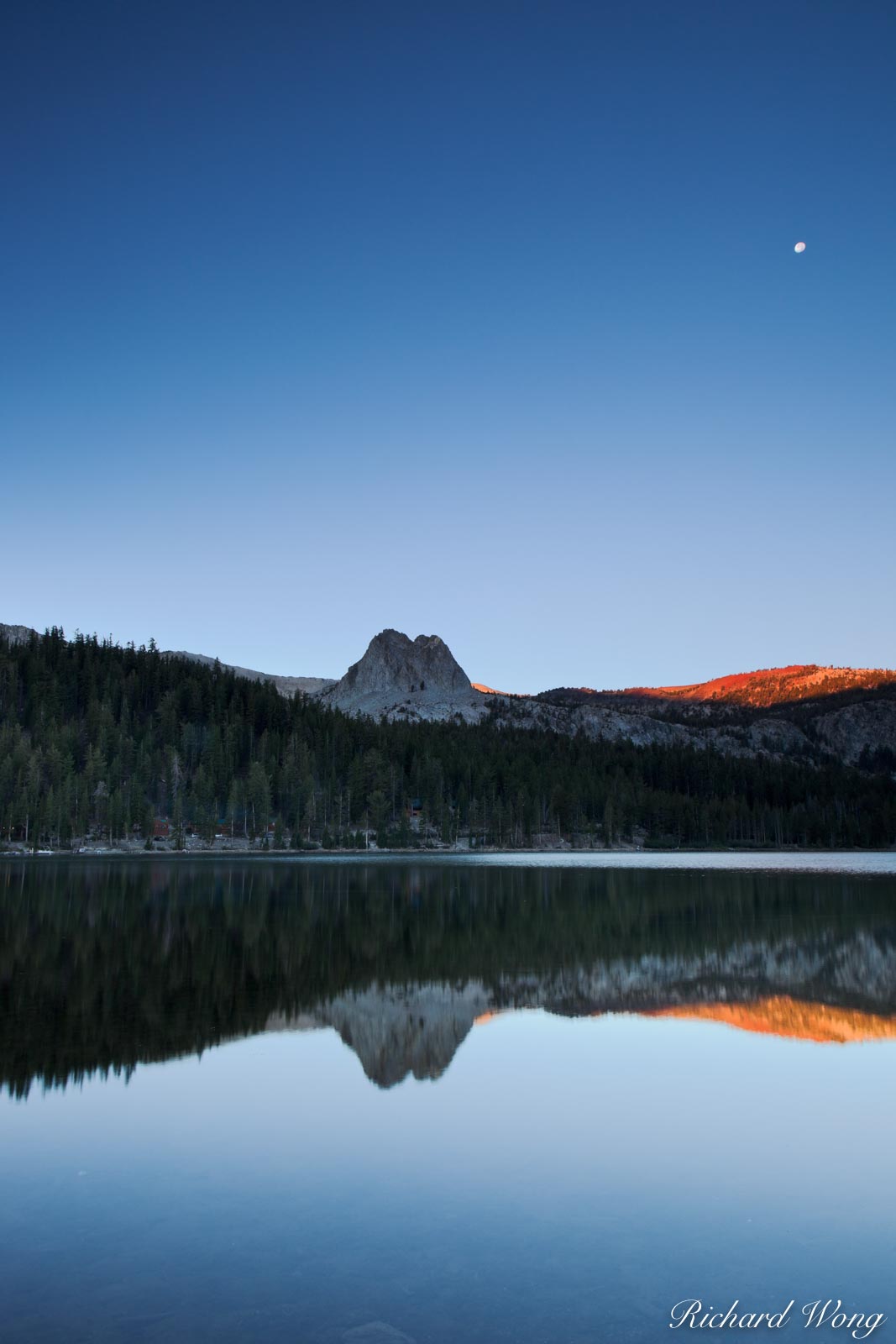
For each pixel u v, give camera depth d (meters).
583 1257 12.52
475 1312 10.99
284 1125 17.91
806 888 83.19
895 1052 23.69
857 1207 14.20
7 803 147.12
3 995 29.83
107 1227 13.32
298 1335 10.46
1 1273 11.95
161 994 30.52
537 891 78.56
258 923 51.25
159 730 189.38
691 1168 15.77
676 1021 27.31
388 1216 13.76
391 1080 20.95
